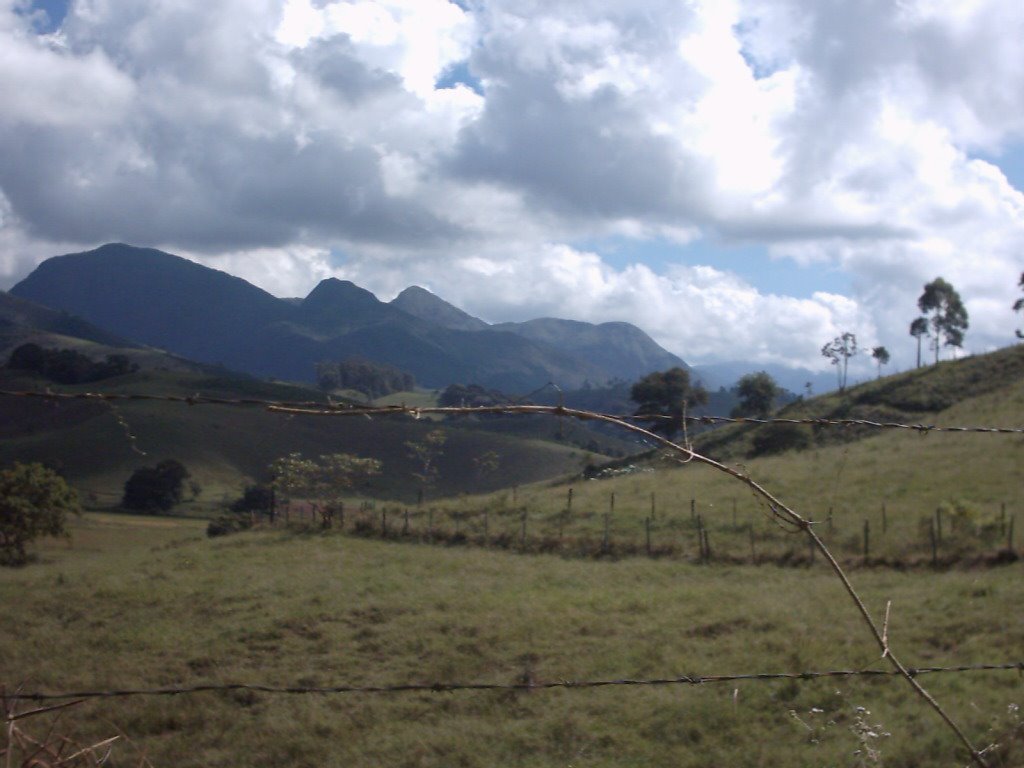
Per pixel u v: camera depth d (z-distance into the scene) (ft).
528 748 34.65
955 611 48.16
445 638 51.85
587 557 84.17
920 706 33.55
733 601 56.80
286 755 35.42
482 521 103.60
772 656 42.09
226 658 50.03
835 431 151.64
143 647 52.95
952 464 105.19
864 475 105.40
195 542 102.01
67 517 111.86
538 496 116.06
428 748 35.12
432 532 98.17
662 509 99.60
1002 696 33.35
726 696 37.29
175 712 40.16
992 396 158.71
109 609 63.93
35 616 63.10
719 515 93.35
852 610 50.62
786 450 139.95
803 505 93.91
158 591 68.95
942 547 71.87
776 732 33.32
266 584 69.92
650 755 32.78
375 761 34.30
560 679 42.68
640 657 44.96
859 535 79.41
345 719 39.22
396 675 45.93
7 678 46.16
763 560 75.66
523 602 60.23
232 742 37.14
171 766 33.88
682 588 63.93
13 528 94.94
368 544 94.68
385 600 62.44
